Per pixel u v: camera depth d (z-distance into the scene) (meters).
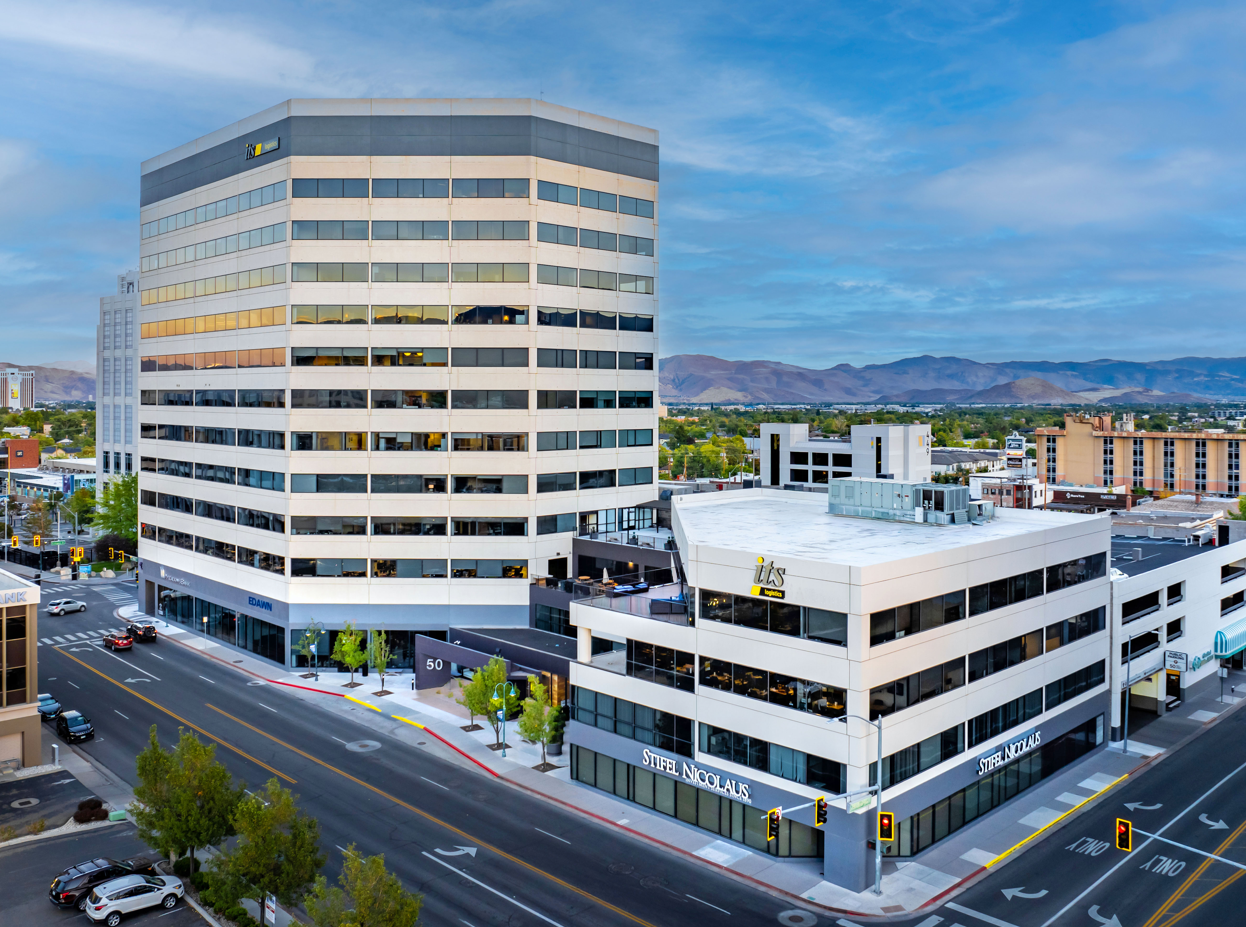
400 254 70.12
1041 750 49.81
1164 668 61.44
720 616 42.88
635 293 77.69
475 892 37.38
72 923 35.16
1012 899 37.03
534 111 70.25
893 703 39.06
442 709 62.34
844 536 48.41
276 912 35.28
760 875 39.25
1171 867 39.78
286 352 70.94
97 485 151.62
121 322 144.62
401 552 71.00
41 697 61.88
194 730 57.66
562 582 69.50
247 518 76.06
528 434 70.69
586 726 49.53
